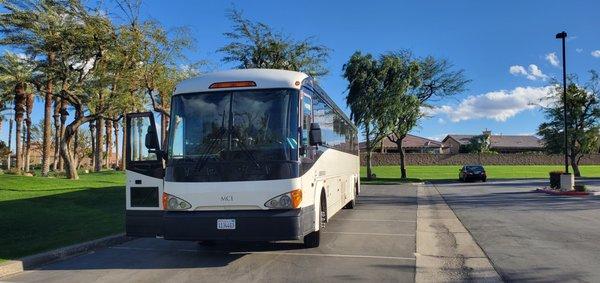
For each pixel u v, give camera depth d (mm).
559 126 45906
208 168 8867
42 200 17953
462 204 21422
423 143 123438
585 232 12758
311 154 9633
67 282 7957
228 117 9031
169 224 8836
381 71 44344
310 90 10008
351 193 18188
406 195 27453
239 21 34562
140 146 10109
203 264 9125
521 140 126812
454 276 8156
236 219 8586
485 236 12242
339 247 10734
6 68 29859
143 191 10000
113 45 27531
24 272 8688
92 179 30750
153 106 29484
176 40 28484
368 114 44531
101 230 12391
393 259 9500
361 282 7789
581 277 7953
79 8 26984
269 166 8742
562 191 26562
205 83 9297
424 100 47625
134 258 9773
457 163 83750
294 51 35656
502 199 23891
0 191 20188
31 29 26875
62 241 10836
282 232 8492
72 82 30422
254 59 35594
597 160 85250
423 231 13164
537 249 10422
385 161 82250
